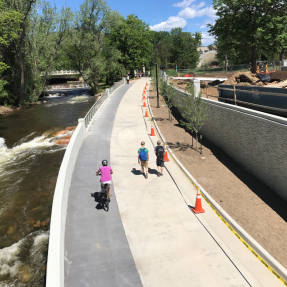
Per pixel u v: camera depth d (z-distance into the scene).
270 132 10.84
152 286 5.90
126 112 24.56
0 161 16.02
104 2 42.69
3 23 29.36
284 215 9.11
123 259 6.75
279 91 13.96
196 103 15.03
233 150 14.12
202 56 87.94
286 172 10.00
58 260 5.55
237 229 7.70
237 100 16.59
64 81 81.88
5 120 28.20
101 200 8.88
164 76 35.44
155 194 9.99
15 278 7.18
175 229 7.90
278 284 5.84
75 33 42.31
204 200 9.52
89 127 19.53
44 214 10.15
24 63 37.97
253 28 30.97
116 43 56.31
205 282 5.95
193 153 14.88
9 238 8.87
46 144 19.03
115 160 13.36
